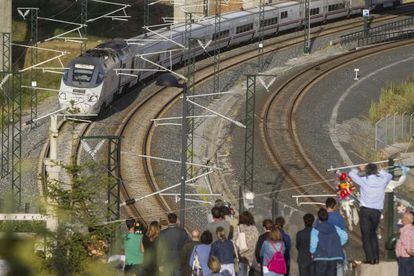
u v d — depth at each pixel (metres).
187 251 66.69
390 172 76.88
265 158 170.75
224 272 64.94
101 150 173.00
